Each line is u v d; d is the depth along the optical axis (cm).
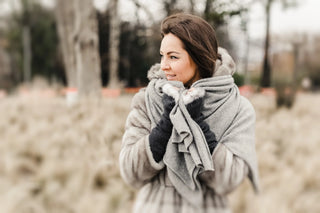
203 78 142
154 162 131
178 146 129
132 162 132
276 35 1592
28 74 3262
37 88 1287
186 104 127
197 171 127
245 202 375
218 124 136
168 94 130
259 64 1580
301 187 445
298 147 636
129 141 138
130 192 406
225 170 129
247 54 1220
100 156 436
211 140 129
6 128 750
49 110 962
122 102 927
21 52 3628
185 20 136
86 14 1086
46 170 465
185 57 135
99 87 1114
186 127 123
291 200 405
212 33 140
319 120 1049
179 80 139
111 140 434
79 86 1096
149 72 151
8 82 4112
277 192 409
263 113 1029
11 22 3544
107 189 409
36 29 3503
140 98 146
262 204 368
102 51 1759
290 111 1173
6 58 4241
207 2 609
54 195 404
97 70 1114
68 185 428
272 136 714
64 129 681
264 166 500
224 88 139
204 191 139
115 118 595
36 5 3459
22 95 1209
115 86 1534
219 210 137
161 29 141
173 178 132
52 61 3588
